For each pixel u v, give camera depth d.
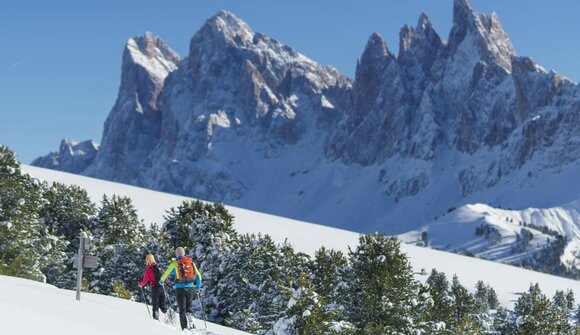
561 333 44.47
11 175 44.22
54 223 52.03
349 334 31.88
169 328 16.36
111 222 51.28
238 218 153.12
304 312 29.52
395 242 36.00
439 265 150.38
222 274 43.94
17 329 9.10
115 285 36.75
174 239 49.09
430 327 34.38
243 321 40.06
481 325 46.34
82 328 10.83
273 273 42.44
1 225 40.81
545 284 154.88
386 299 33.72
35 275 39.28
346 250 134.38
